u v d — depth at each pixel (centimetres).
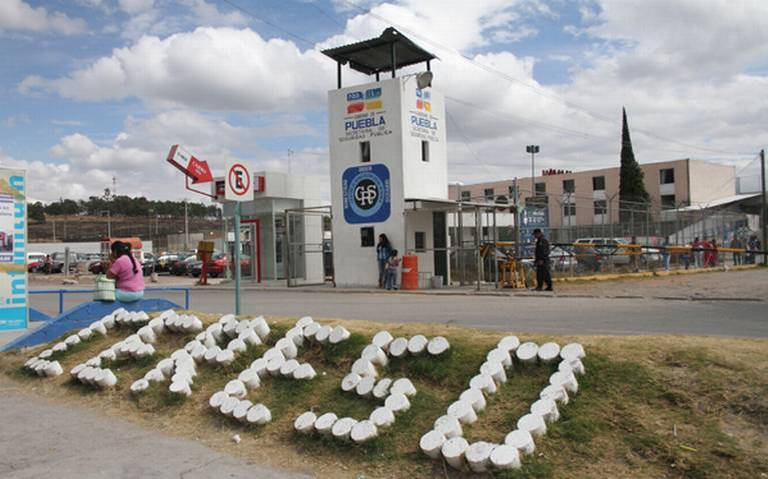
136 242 4209
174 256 4703
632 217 2778
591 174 6209
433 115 2228
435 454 521
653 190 6028
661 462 462
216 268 3628
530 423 518
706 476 438
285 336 820
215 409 694
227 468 561
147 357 870
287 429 631
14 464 585
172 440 643
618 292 1741
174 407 727
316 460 568
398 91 2078
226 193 1016
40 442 647
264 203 2678
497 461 477
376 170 2127
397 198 2077
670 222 2970
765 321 1069
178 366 797
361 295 1898
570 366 585
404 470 523
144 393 770
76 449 623
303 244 2512
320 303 1653
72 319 1113
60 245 6738
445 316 1245
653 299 1524
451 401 611
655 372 559
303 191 2756
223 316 980
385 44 2144
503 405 581
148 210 11044
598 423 516
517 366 632
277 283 2589
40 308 1853
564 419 531
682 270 2667
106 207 11388
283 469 555
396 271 2033
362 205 2161
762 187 3469
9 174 1287
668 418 504
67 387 859
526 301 1539
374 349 708
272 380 733
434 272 2177
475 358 662
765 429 467
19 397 837
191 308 1617
